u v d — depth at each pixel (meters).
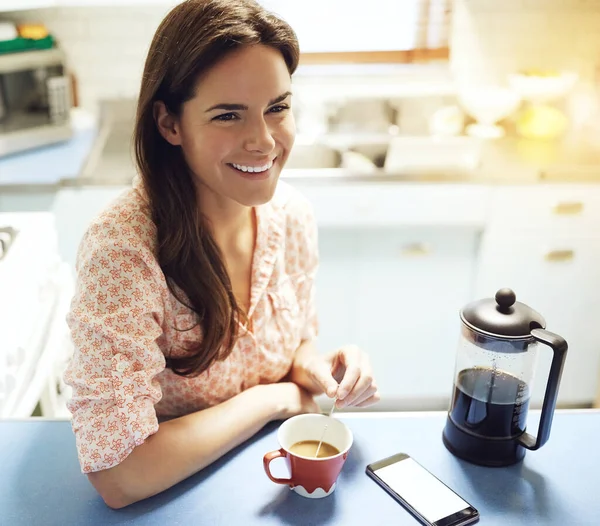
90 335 0.90
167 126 0.96
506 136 2.90
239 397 1.04
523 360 0.93
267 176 0.97
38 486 0.91
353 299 2.52
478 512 0.86
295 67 0.97
